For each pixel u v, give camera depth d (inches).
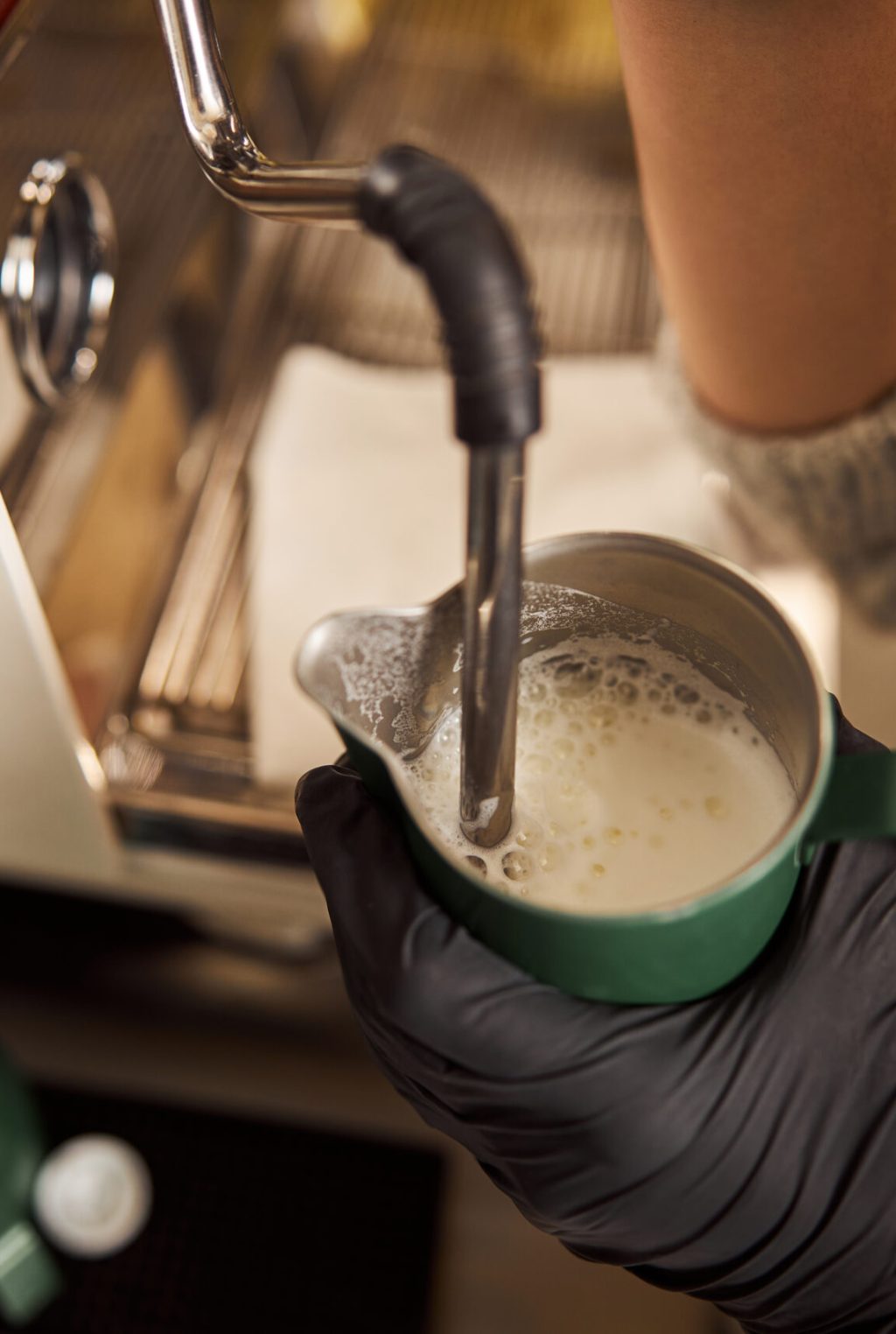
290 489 39.6
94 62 30.0
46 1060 40.4
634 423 40.4
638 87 26.2
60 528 31.1
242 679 35.9
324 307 45.4
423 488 39.9
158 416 36.6
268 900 34.9
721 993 23.8
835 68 24.6
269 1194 38.8
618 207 47.4
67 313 30.9
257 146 21.4
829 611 35.6
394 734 22.3
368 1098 40.3
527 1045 22.6
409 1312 37.0
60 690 29.9
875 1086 23.7
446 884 21.0
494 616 19.4
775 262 27.0
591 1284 37.6
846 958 23.9
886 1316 24.7
